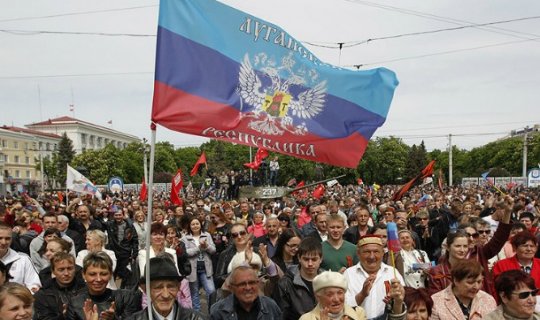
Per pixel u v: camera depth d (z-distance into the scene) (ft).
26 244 31.68
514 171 288.71
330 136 18.11
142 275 16.47
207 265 31.40
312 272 17.70
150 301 13.29
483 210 41.24
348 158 18.28
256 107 16.99
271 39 17.56
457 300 16.21
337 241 22.54
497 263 20.54
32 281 21.42
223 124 16.33
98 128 451.53
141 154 339.77
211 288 31.30
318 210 32.45
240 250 23.76
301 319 14.85
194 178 250.57
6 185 226.58
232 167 293.84
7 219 34.30
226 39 16.75
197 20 16.25
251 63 17.03
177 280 14.08
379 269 17.72
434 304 16.12
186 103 15.76
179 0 16.11
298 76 17.87
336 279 14.47
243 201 47.32
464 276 15.78
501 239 21.04
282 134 17.46
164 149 355.56
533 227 31.58
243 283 14.76
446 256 19.56
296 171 241.14
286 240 22.38
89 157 296.92
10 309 12.57
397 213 32.91
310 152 17.75
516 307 14.69
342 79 18.52
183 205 52.11
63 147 313.94
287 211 44.27
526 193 92.94
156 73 15.52
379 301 16.98
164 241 24.85
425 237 37.70
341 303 14.49
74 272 18.29
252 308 15.24
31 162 343.05
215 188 121.08
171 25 15.81
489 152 326.24
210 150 393.50
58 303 17.63
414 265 20.65
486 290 19.89
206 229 35.01
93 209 40.42
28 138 340.80
